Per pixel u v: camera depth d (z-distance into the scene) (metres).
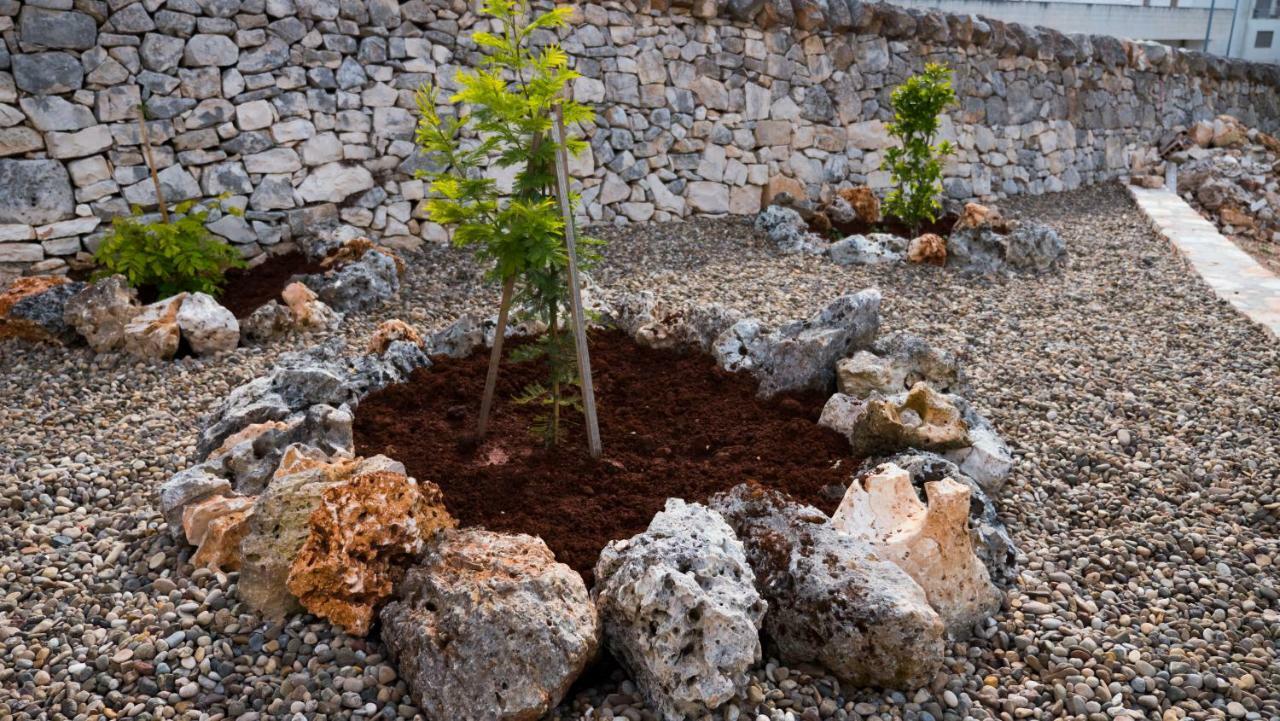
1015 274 8.19
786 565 3.02
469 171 8.44
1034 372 5.68
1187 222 10.67
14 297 5.98
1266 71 16.86
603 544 3.35
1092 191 13.35
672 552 2.85
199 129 7.15
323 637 2.96
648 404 4.57
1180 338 6.41
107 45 6.66
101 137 6.74
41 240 6.61
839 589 2.88
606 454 4.04
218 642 2.93
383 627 2.88
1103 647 3.12
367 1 7.73
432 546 3.10
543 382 4.74
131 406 5.09
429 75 8.19
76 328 5.84
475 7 8.27
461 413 4.35
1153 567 3.63
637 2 8.97
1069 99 13.21
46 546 3.55
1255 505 4.04
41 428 4.76
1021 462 4.45
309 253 7.54
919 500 3.53
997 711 2.85
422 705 2.67
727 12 9.55
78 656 2.90
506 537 3.12
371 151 8.02
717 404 4.57
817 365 4.62
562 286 3.80
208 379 5.48
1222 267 8.44
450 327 5.28
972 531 3.49
